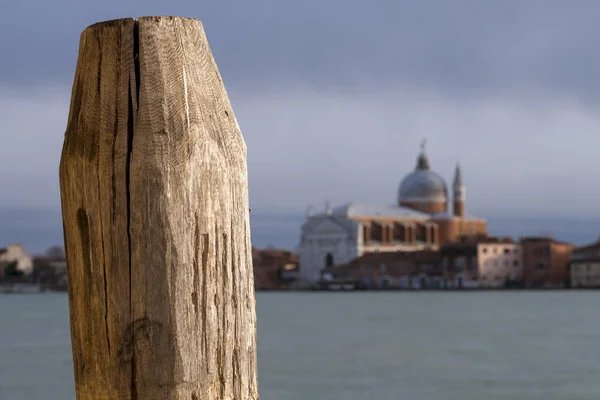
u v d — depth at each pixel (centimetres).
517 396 4622
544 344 8288
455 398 4538
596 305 18912
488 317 13925
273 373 5572
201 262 481
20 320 12475
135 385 481
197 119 493
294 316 14538
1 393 4222
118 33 499
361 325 11725
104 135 489
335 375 5469
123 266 479
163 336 476
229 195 491
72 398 4041
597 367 6047
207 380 485
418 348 7812
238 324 494
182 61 502
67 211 496
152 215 476
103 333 485
